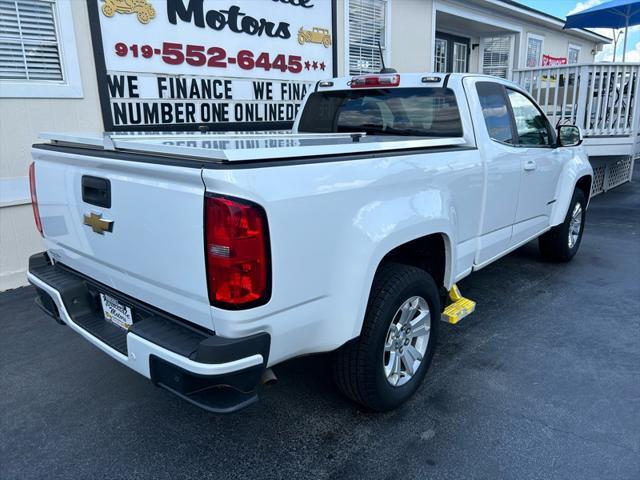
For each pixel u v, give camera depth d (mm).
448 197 3025
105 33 5117
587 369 3316
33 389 3170
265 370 2170
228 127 6297
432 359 3328
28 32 4734
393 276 2697
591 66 8320
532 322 4047
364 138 3307
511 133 3977
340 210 2264
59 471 2459
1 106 4594
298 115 4547
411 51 8906
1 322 4137
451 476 2381
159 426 2799
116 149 2416
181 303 2146
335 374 2703
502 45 12367
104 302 2697
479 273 5254
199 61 5883
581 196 5402
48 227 2914
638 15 10773
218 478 2402
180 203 1998
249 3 6203
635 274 5195
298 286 2135
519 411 2869
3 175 4699
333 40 7324
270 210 1965
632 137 8602
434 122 3635
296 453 2561
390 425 2764
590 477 2363
